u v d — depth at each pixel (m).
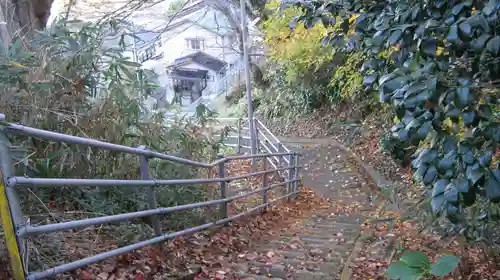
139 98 4.75
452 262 2.07
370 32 3.34
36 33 4.70
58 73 3.87
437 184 1.95
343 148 14.02
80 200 3.67
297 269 4.04
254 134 11.25
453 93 1.86
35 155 3.41
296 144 15.70
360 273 3.89
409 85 2.02
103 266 2.93
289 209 7.93
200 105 6.14
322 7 3.83
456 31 1.94
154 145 4.71
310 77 16.19
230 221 5.18
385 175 10.02
